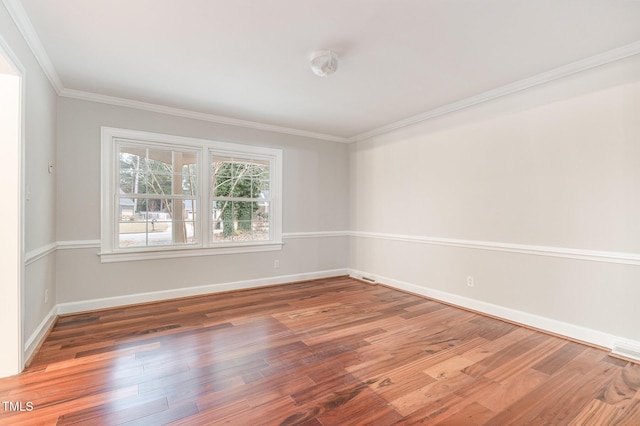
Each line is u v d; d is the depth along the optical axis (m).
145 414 1.71
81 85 3.17
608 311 2.52
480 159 3.44
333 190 5.27
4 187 2.09
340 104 3.71
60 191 3.26
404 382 2.05
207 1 1.90
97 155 3.45
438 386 2.00
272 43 2.39
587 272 2.64
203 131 4.09
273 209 4.71
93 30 2.21
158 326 2.99
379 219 4.78
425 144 4.06
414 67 2.76
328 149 5.20
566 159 2.76
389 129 4.57
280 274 4.73
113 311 3.42
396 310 3.52
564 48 2.44
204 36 2.29
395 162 4.51
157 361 2.30
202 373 2.14
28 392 1.91
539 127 2.94
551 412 1.75
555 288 2.83
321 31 2.23
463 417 1.71
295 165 4.87
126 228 3.66
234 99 3.54
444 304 3.75
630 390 1.96
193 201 4.07
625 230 2.44
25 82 2.21
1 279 2.08
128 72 2.88
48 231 2.90
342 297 4.04
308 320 3.19
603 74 2.54
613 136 2.49
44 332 2.72
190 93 3.38
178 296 3.92
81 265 3.37
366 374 2.14
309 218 5.01
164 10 1.99
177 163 3.97
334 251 5.29
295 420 1.67
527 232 3.03
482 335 2.82
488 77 2.96
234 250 4.33
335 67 2.56
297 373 2.15
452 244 3.72
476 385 2.02
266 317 3.27
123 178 3.65
